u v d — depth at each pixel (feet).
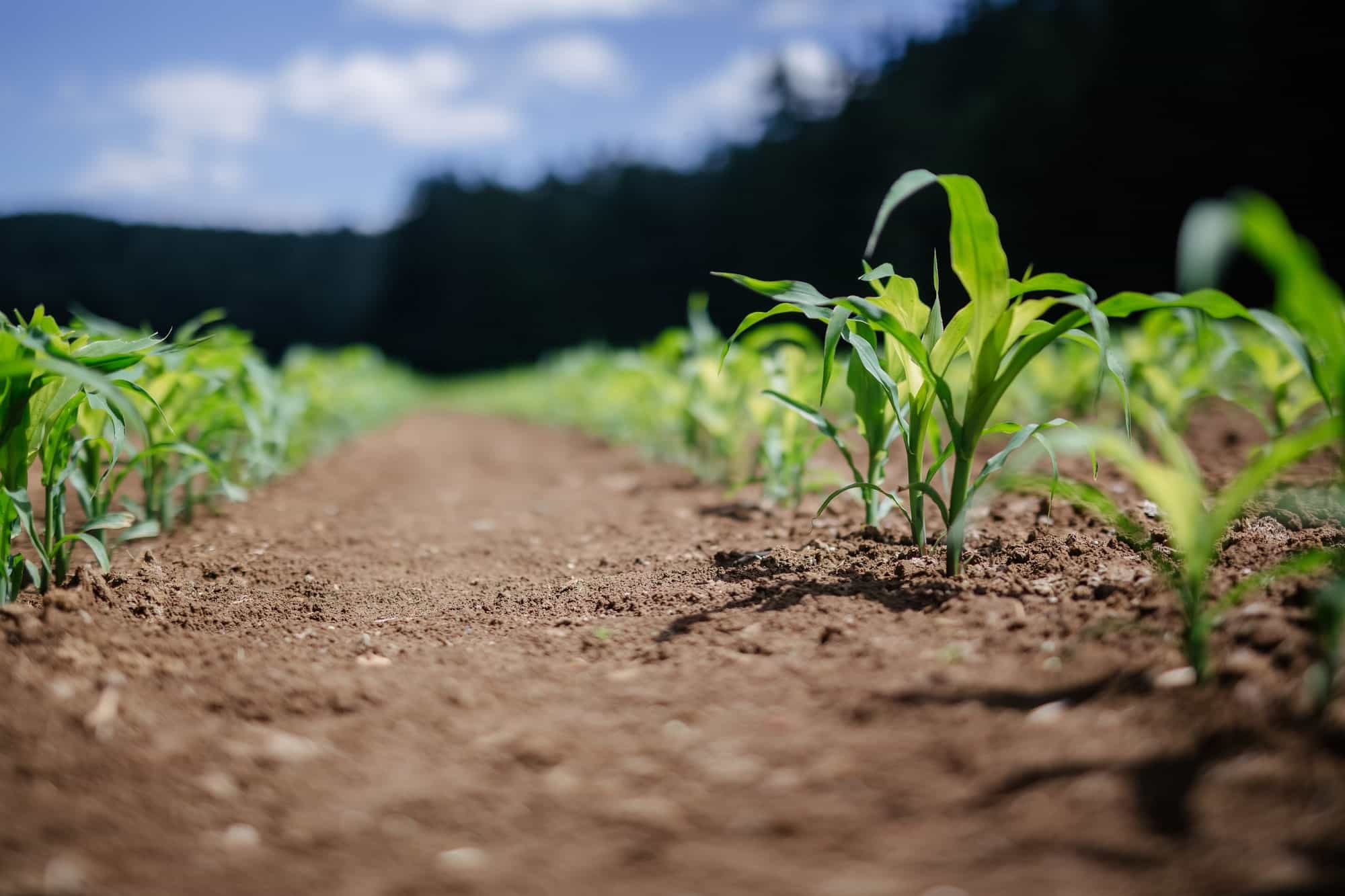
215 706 5.33
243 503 13.11
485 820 4.11
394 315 163.02
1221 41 58.08
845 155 107.55
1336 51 49.98
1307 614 5.06
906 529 9.31
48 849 3.79
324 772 4.60
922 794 4.08
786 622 6.55
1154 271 60.23
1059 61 72.49
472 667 6.25
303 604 8.16
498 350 139.74
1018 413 16.79
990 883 3.41
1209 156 56.24
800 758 4.51
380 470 19.44
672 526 11.48
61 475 6.85
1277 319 4.79
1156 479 4.53
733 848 3.79
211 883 3.63
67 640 5.85
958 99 99.91
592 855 3.80
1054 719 4.55
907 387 7.55
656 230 147.74
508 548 10.96
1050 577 6.82
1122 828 3.65
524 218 159.53
